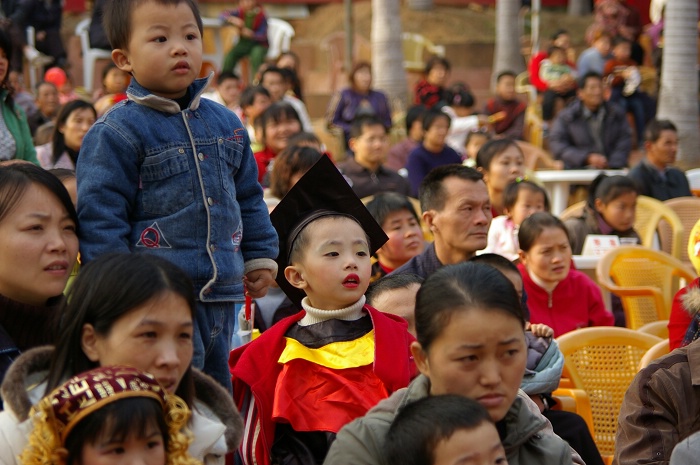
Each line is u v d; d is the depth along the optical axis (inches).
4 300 139.7
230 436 132.7
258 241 170.1
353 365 158.4
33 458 109.0
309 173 171.8
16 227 138.6
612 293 327.6
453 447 115.3
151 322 120.7
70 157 334.3
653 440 157.8
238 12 716.7
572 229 350.3
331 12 1056.8
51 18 702.5
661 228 396.2
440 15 1049.5
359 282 163.2
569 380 233.9
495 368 123.4
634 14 971.9
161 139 158.1
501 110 661.3
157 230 156.9
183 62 158.2
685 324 188.5
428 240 331.6
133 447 110.0
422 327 126.8
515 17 916.6
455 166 223.6
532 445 133.0
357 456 127.1
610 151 545.3
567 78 658.8
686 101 689.0
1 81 255.6
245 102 464.4
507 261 198.5
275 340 162.6
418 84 645.3
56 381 122.0
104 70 488.1
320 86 899.4
